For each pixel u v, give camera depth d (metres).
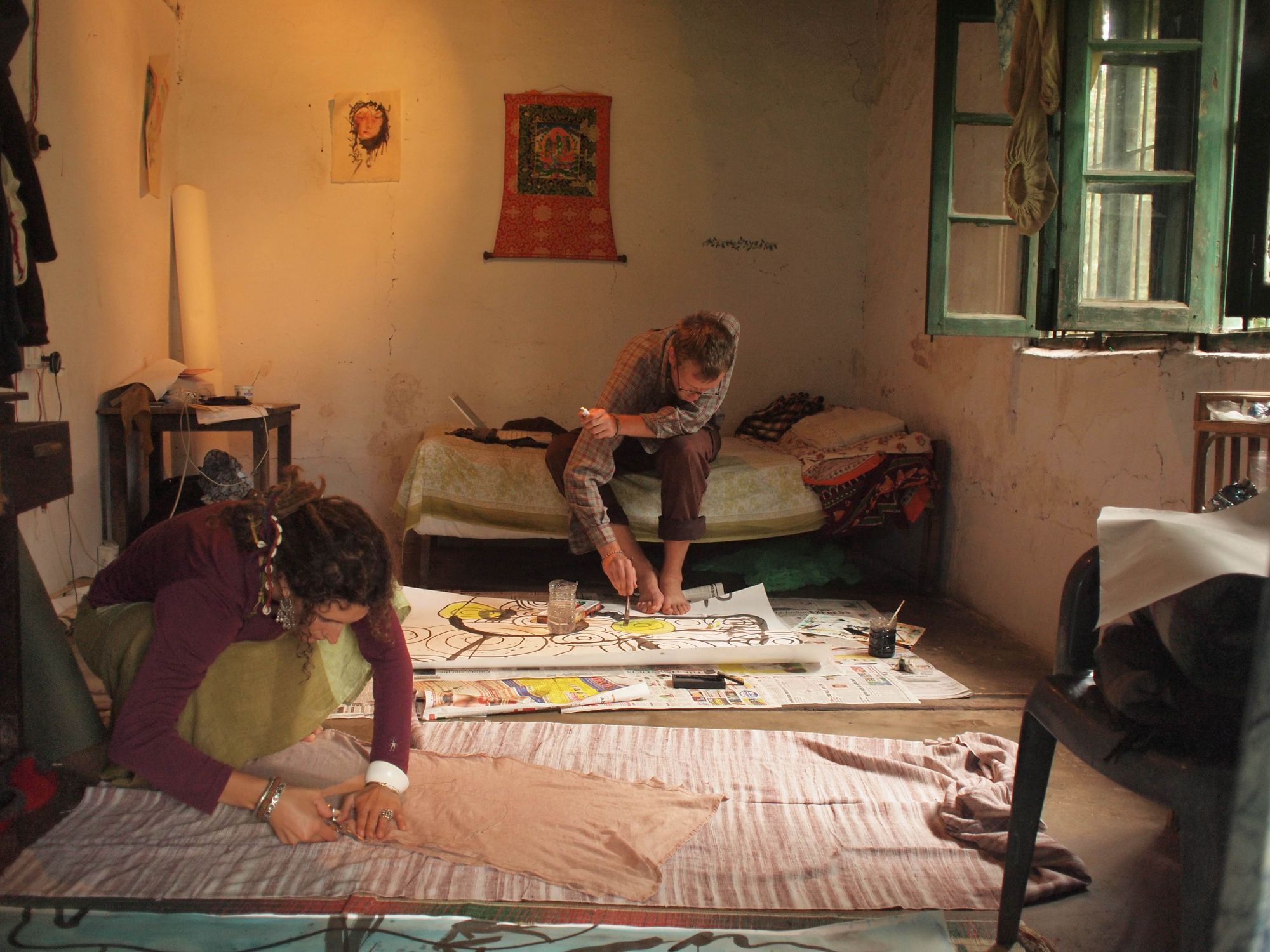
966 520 4.14
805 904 1.77
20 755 1.99
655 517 3.91
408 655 2.05
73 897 1.69
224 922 1.64
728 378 3.54
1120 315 2.85
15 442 2.14
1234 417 2.12
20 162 2.79
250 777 1.87
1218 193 2.80
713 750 2.46
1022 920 1.76
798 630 3.59
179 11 4.97
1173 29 2.96
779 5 5.26
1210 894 1.22
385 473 5.32
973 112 3.50
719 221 5.36
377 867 1.82
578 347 5.36
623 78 5.23
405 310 5.24
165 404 4.13
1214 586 1.22
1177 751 1.29
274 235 5.15
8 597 1.93
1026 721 1.63
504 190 5.22
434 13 5.11
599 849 1.92
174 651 1.74
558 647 3.13
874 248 5.30
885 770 2.34
